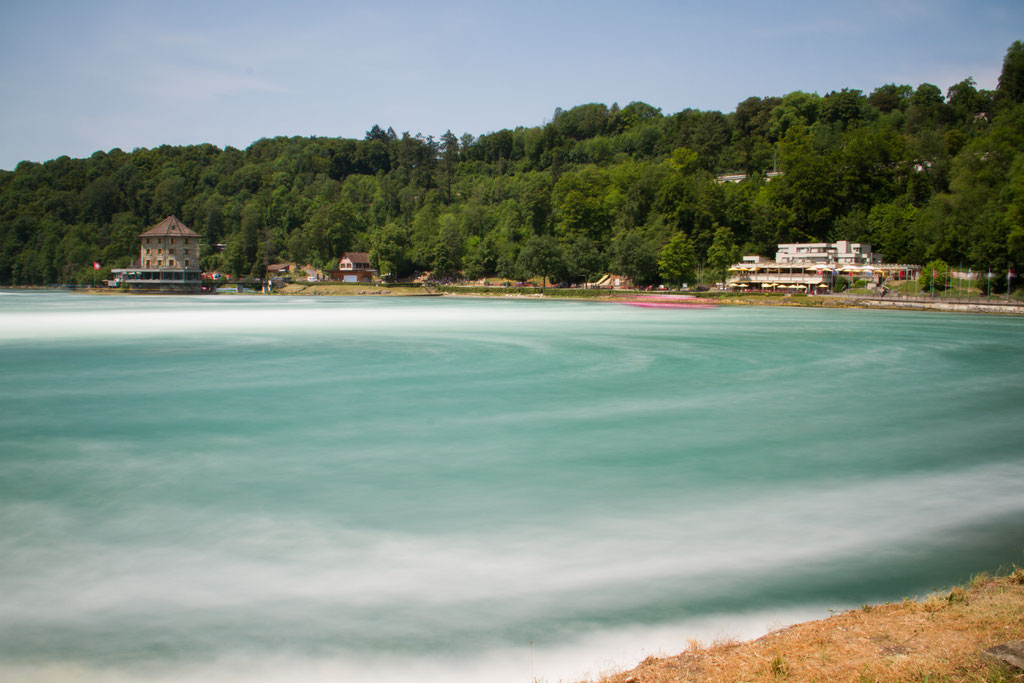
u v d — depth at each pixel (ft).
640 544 63.82
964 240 465.88
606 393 145.07
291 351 215.10
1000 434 110.52
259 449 100.73
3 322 326.65
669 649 44.39
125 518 72.02
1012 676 33.42
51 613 51.55
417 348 221.87
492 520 70.79
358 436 108.37
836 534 66.39
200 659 44.80
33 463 93.56
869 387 154.40
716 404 133.80
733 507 74.69
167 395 142.72
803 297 482.28
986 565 58.49
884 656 37.42
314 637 47.26
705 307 469.98
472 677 41.68
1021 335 273.13
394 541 65.10
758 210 644.69
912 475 87.35
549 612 50.26
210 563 60.34
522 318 357.82
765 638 42.47
